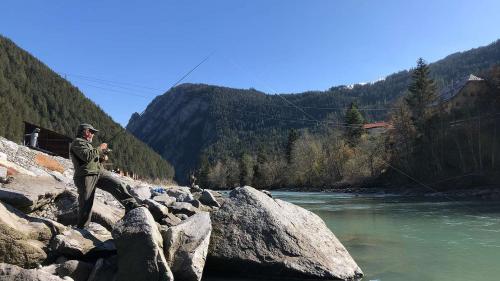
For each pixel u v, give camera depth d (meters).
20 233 5.18
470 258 8.83
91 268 5.46
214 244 7.18
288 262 6.95
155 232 5.78
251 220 7.56
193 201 10.22
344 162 77.69
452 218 17.84
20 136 57.62
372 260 8.63
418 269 7.82
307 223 8.16
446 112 57.50
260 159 110.88
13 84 93.44
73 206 7.13
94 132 6.90
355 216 19.05
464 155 50.62
